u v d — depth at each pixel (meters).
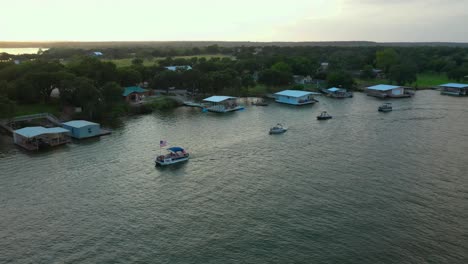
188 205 80.56
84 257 62.00
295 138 133.38
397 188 87.69
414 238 66.25
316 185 90.25
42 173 99.12
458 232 68.12
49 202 82.06
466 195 83.50
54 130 125.25
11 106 140.38
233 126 153.75
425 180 92.25
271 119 167.88
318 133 140.25
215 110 187.00
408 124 152.88
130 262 60.47
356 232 68.50
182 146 123.69
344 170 100.06
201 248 64.12
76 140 132.38
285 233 68.50
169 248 64.31
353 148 120.06
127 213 77.12
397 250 62.69
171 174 98.88
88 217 75.50
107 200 83.25
